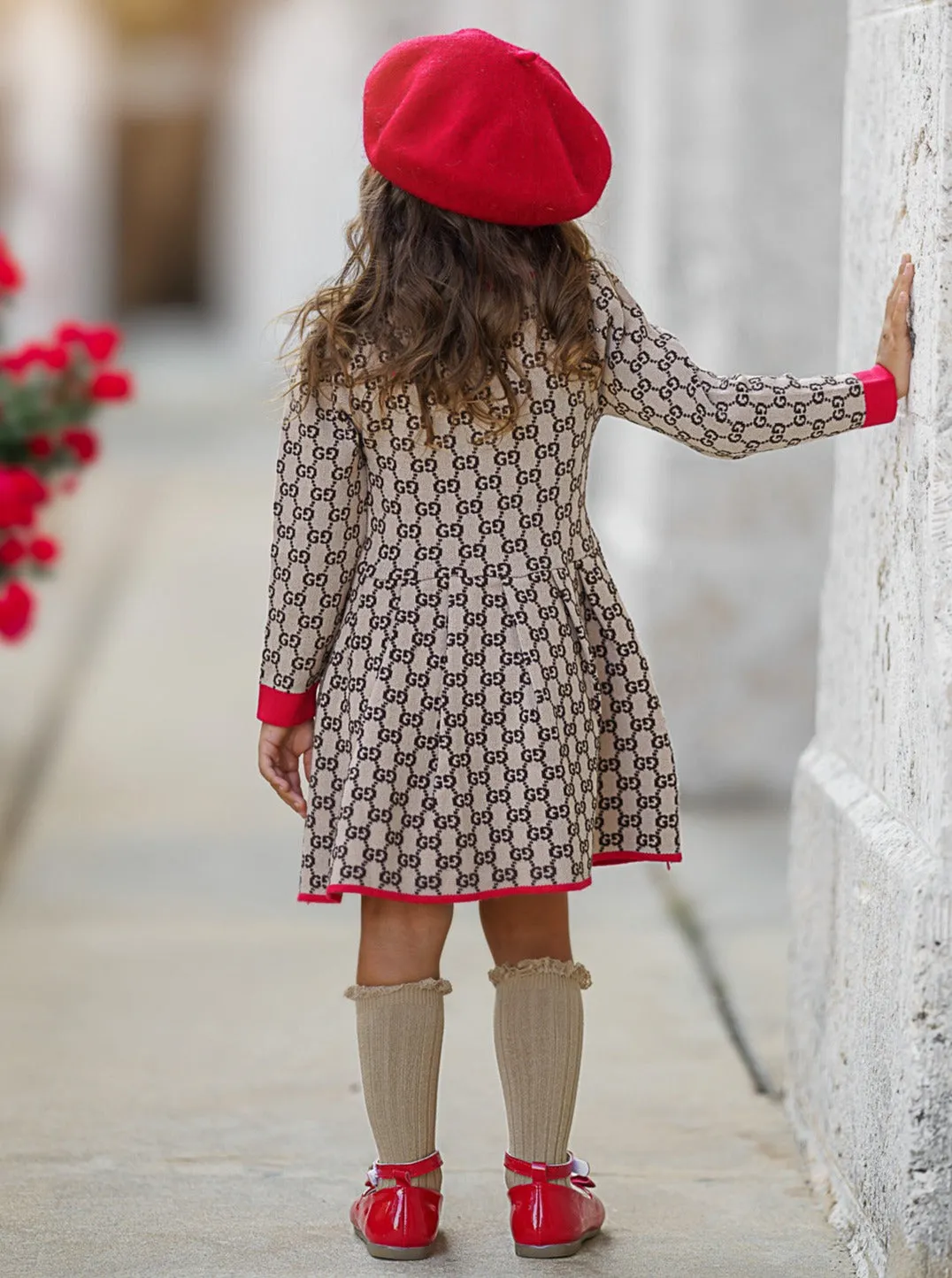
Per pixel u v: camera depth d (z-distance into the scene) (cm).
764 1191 315
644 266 596
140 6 2616
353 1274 282
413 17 1556
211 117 2769
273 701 280
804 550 584
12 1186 316
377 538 272
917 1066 256
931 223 261
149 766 636
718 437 268
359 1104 354
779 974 432
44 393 551
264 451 1576
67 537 1123
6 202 2112
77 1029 395
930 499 261
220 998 415
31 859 530
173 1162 326
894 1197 266
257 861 531
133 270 3036
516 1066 283
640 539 604
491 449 264
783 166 558
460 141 250
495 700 264
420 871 267
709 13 556
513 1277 280
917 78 270
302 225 2142
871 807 298
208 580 998
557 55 657
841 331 329
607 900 492
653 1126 344
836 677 332
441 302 255
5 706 719
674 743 591
